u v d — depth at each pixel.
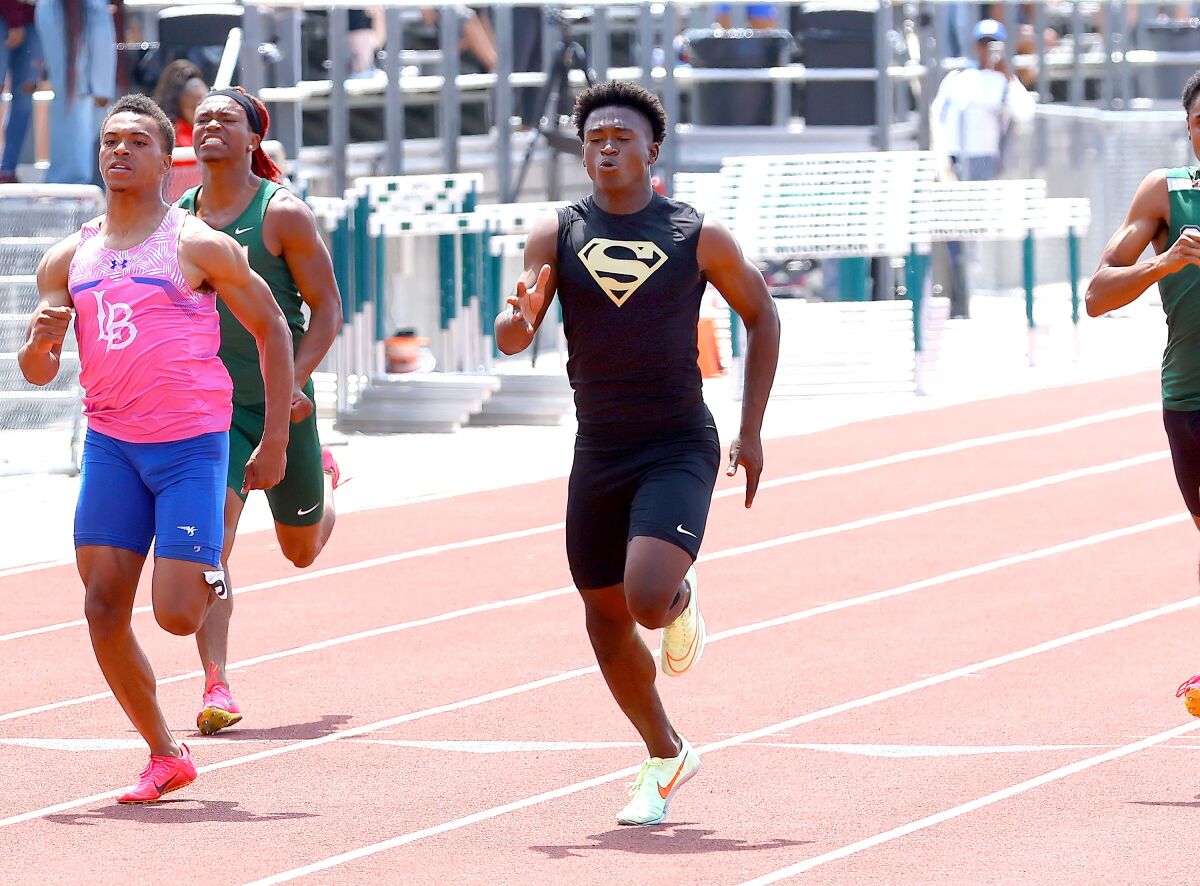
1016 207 43.06
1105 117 55.47
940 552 25.16
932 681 18.36
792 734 16.45
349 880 12.55
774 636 20.45
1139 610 21.55
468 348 38.25
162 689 18.47
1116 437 34.94
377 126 43.25
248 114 16.88
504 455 33.84
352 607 22.19
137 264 13.95
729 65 47.84
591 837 13.50
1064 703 17.39
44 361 14.14
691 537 12.98
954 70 50.75
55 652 20.11
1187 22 59.75
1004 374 43.69
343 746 16.23
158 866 12.88
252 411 16.67
